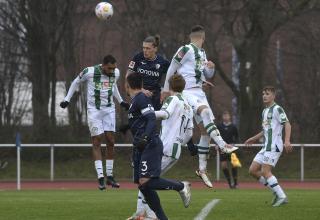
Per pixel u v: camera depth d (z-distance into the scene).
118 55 100.88
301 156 72.88
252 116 87.56
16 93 95.06
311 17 87.00
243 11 83.56
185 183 26.81
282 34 94.62
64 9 91.75
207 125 31.66
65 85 95.25
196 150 30.73
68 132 89.00
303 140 86.12
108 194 48.91
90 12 93.75
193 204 36.62
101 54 98.56
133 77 26.28
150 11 86.44
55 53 93.75
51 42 93.06
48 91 92.88
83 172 83.81
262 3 81.56
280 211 32.44
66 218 29.61
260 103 87.44
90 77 39.19
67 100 39.50
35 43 92.81
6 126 91.12
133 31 87.56
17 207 34.88
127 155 81.50
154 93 34.34
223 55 106.94
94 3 93.12
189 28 84.44
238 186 66.69
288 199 41.19
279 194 36.53
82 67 98.00
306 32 90.00
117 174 79.44
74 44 94.81
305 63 94.00
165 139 27.91
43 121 88.75
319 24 88.12
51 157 74.62
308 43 92.12
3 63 94.38
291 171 80.19
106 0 91.44
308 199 41.22
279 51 95.81
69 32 94.12
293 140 86.31
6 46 93.94
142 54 34.31
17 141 59.38
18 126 92.00
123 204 36.88
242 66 87.25
